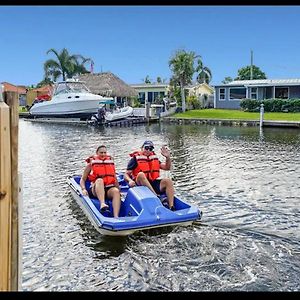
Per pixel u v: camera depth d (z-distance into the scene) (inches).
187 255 206.2
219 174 431.2
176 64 1397.6
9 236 50.2
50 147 679.7
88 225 251.8
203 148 648.4
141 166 265.1
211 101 1608.0
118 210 243.1
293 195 338.0
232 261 199.2
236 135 850.1
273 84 1338.6
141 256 205.6
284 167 469.4
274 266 193.2
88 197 266.1
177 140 773.9
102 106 1249.4
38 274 188.5
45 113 1347.2
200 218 241.4
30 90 1995.6
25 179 406.3
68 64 1724.9
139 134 912.9
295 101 1230.3
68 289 174.4
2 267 49.3
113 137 848.3
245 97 1424.7
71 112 1279.5
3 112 48.1
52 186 371.6
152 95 1828.2
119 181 309.3
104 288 175.3
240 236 233.8
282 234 239.5
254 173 435.5
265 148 638.5
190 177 416.8
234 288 172.4
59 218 268.4
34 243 225.9
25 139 812.6
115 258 204.5
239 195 338.0
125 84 1667.1
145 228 226.4
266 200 321.4
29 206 299.0
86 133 952.3
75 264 199.0
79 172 448.8
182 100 1408.7
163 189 263.1
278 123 979.9
